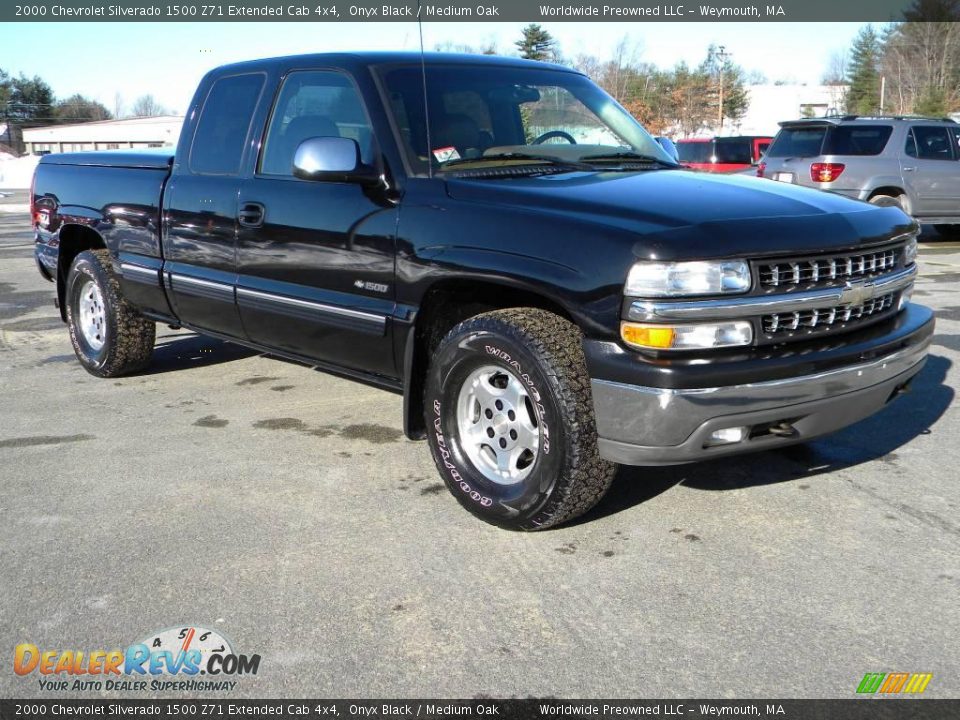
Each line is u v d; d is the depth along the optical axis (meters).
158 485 4.13
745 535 3.54
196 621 2.97
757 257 3.16
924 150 12.71
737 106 65.25
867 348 3.40
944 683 2.60
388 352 4.06
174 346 7.05
